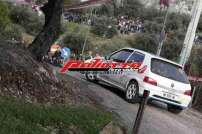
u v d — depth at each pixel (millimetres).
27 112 7973
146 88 13789
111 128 9891
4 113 7465
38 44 11078
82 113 9477
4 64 9156
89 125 8906
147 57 14273
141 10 47844
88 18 40719
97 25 38812
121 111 12305
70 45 32844
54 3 11102
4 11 21953
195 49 30406
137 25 41375
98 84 16750
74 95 11312
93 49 33625
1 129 6809
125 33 40594
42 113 8320
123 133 10195
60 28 11320
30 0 36406
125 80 14586
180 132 11969
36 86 9688
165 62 14367
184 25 43219
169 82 14023
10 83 9000
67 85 11961
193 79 20562
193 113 17078
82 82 15453
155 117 12922
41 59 11102
